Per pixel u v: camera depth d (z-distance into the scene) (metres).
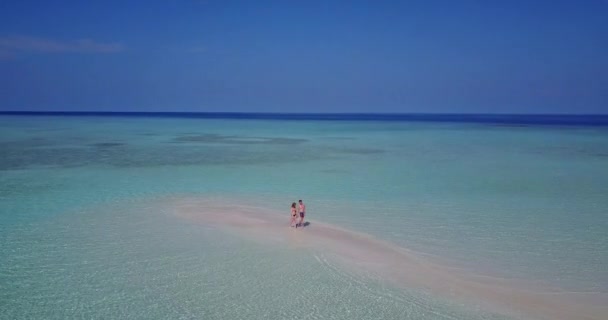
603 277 14.88
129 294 13.42
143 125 113.81
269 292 13.60
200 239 18.42
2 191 26.95
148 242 18.00
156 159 42.22
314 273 15.00
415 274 15.02
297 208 23.25
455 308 12.71
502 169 36.94
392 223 21.00
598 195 26.86
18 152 46.09
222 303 12.90
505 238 18.81
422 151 50.97
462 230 19.92
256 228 20.05
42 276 14.63
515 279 14.70
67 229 19.62
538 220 21.53
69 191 27.27
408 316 12.24
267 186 29.58
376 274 14.97
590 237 18.94
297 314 12.32
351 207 24.03
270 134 81.94
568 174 34.31
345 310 12.55
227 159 42.84
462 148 54.59
